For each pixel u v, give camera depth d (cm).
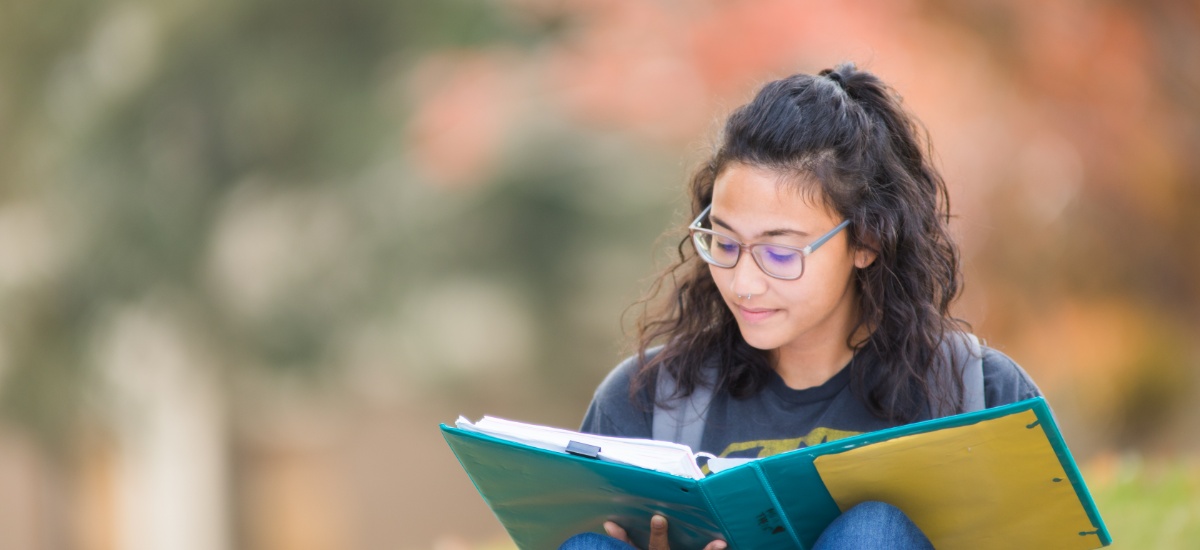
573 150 1523
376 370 1661
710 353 346
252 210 1717
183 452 1800
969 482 292
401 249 1627
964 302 938
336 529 1911
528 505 328
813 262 315
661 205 1561
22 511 1878
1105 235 960
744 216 315
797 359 338
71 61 1775
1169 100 931
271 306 1667
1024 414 275
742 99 347
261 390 1709
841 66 341
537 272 1606
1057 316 973
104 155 1742
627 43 1157
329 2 1695
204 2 1714
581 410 1695
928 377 327
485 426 320
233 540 1850
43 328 1767
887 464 289
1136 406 1096
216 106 1716
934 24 912
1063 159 921
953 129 890
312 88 1686
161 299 1728
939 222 346
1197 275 983
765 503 292
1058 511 294
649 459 295
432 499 1939
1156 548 508
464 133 1441
